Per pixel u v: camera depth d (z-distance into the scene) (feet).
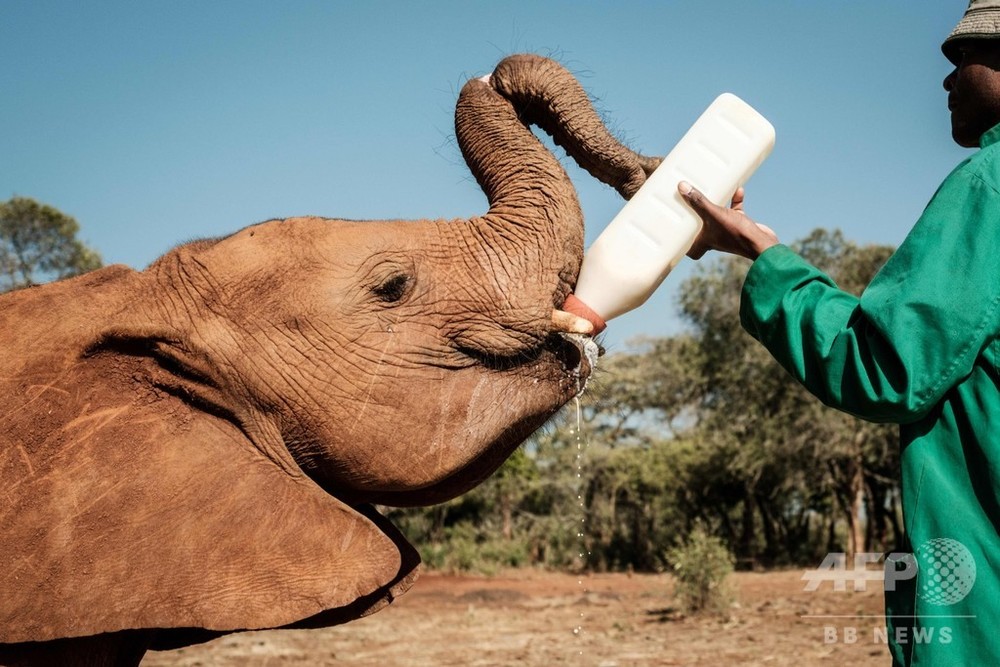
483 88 12.28
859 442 131.03
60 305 10.00
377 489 10.53
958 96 8.70
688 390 159.74
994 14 8.42
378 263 10.59
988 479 7.39
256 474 9.82
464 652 44.57
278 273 10.36
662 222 10.56
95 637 10.11
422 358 10.59
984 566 7.36
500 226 11.39
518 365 10.98
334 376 10.22
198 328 10.03
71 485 9.30
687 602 59.52
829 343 8.00
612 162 11.72
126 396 9.80
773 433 139.03
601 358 11.89
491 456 11.33
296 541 9.59
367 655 43.91
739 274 146.00
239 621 9.24
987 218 7.48
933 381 7.41
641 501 157.89
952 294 7.42
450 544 139.03
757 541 176.76
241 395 10.02
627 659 40.29
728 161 10.42
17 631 8.89
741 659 39.19
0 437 9.35
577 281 11.43
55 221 95.66
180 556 9.32
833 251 132.36
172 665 40.65
